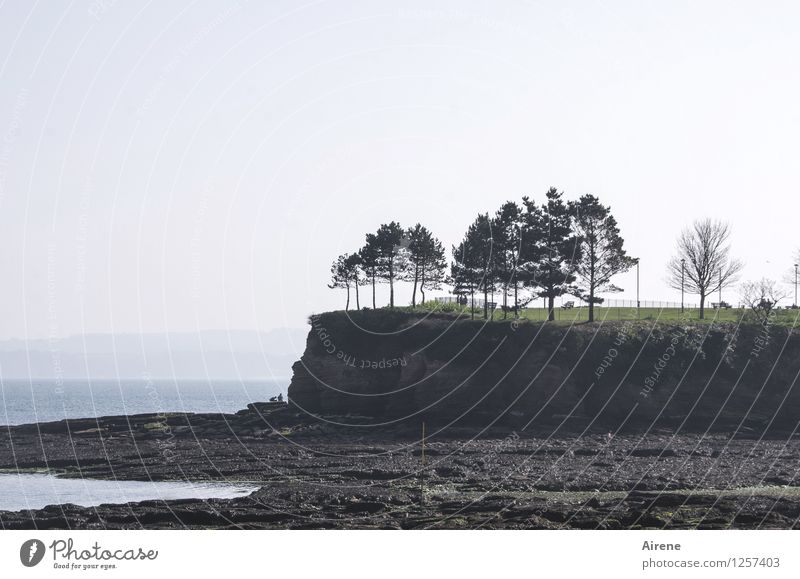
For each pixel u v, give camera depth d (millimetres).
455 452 89625
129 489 69938
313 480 72125
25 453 92375
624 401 111250
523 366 113688
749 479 68938
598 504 55594
